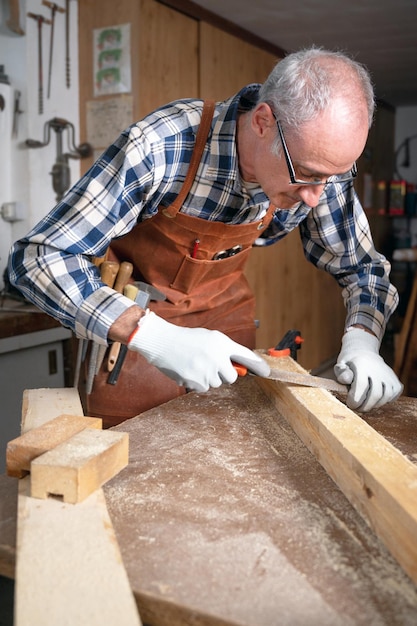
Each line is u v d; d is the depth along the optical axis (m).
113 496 1.01
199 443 1.23
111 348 1.68
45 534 0.85
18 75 2.94
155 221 1.55
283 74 1.20
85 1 3.11
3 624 0.96
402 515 0.84
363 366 1.42
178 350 1.29
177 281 1.68
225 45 3.83
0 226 3.02
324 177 1.21
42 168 3.04
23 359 2.60
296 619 0.73
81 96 3.17
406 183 7.00
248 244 1.68
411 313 3.22
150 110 3.21
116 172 1.34
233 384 1.60
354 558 0.85
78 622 0.70
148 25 3.13
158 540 0.88
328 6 3.59
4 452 2.58
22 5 2.86
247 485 1.06
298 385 1.37
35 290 1.33
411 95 6.40
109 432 1.07
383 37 4.28
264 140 1.25
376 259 1.79
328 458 1.10
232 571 0.81
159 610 0.76
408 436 1.29
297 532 0.91
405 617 0.73
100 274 1.55
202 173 1.44
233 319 1.90
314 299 5.27
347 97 1.14
